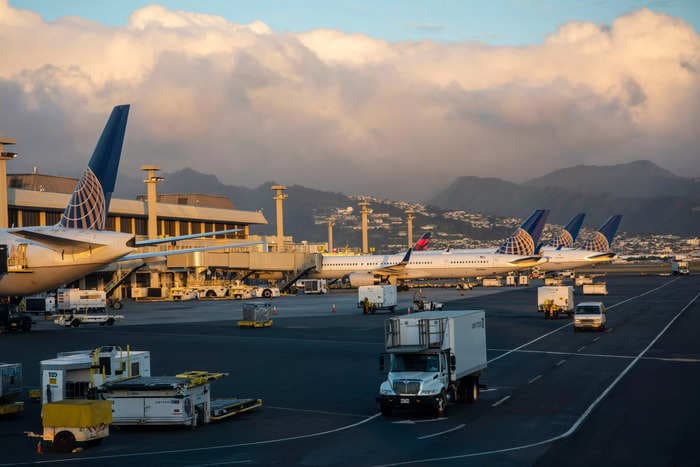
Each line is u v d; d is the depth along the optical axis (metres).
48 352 56.00
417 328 32.72
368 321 81.94
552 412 32.06
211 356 53.44
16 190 113.69
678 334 63.75
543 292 82.06
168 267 136.12
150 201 137.38
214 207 177.88
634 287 147.50
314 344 60.69
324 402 35.97
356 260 151.25
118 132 68.88
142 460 24.95
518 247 148.38
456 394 34.22
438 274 148.88
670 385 38.53
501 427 29.25
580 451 24.97
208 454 25.73
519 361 48.91
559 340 60.91
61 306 85.69
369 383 41.56
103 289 127.19
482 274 148.50
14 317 73.31
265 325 76.62
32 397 38.16
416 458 24.52
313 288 148.75
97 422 26.81
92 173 68.75
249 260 140.75
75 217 69.69
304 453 25.61
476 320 36.03
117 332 72.06
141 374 34.28
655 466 22.89
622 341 59.44
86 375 33.00
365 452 25.58
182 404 29.72
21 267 68.06
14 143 100.19
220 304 118.25
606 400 34.62
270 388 40.03
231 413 32.50
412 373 32.03
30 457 25.70
